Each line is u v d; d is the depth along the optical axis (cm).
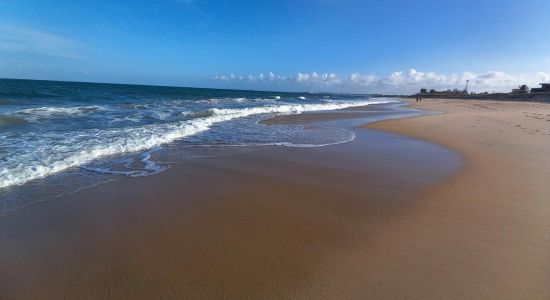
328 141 977
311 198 461
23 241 324
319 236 342
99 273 272
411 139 1032
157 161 663
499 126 1372
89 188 486
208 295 243
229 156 731
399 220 385
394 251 310
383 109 3048
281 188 505
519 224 374
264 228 361
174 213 400
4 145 698
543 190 498
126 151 735
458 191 493
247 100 3534
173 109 1809
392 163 685
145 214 396
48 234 340
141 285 255
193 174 577
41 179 516
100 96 2928
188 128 1052
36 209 404
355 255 302
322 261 291
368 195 475
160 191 482
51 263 286
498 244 325
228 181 539
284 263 288
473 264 286
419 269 278
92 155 670
